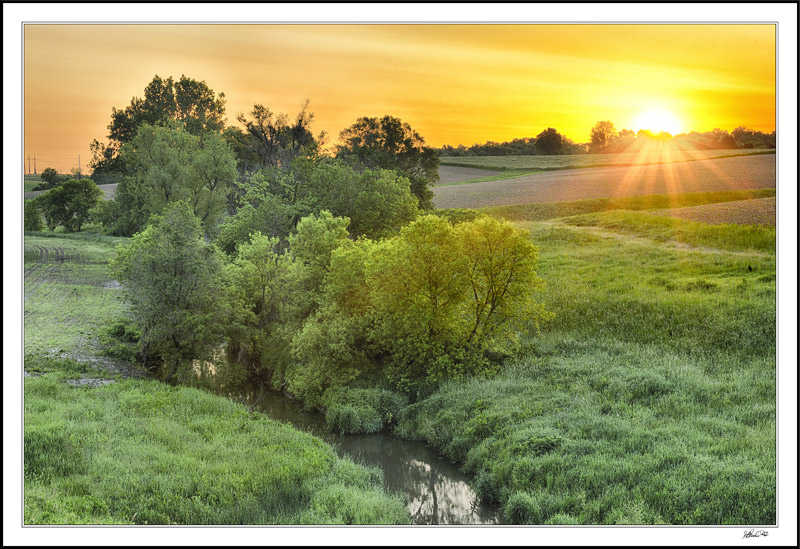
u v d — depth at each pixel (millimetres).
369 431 25344
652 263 39250
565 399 22750
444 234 27875
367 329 30125
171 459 18906
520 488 17688
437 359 27391
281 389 31828
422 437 24297
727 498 15086
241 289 34281
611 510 15555
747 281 32469
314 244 34125
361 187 48156
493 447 20516
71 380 27500
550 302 34031
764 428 18859
